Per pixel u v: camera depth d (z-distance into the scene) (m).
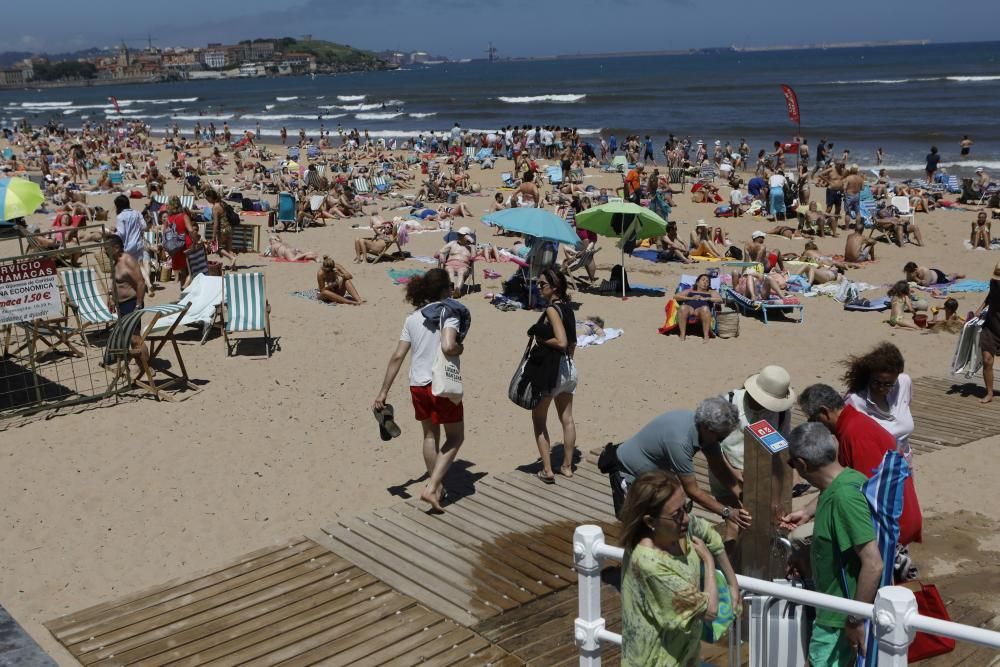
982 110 63.09
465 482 8.21
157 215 21.78
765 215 24.50
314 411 10.23
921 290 16.36
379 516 7.50
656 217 15.55
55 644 5.80
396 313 14.42
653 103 87.25
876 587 3.84
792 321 14.39
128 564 6.93
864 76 118.50
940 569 6.56
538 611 5.95
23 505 7.99
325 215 24.80
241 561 6.80
